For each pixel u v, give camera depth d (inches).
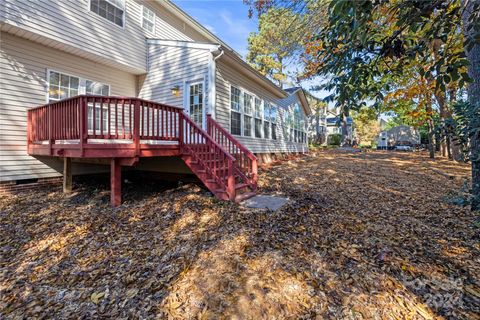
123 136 178.2
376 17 87.8
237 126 337.1
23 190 232.5
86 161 229.1
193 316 80.8
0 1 199.2
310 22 215.3
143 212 170.7
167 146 203.6
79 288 97.1
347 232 134.4
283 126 519.8
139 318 81.1
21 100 231.9
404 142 1070.4
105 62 294.2
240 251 115.0
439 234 131.6
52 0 233.1
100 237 136.3
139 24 326.3
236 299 86.4
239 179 234.4
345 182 263.0
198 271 102.5
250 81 373.7
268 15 283.3
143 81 335.6
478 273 96.8
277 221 149.0
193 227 144.2
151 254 118.0
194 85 289.7
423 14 72.7
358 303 83.0
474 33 68.3
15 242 131.8
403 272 98.5
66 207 182.4
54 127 198.5
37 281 102.0
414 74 396.5
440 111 391.9
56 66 257.1
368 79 89.2
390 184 254.2
